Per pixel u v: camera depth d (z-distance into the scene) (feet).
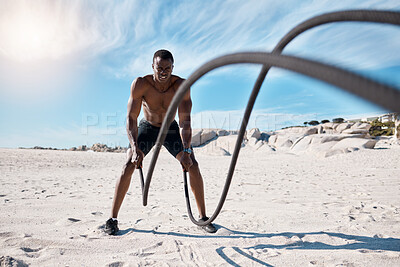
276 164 44.73
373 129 114.01
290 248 6.70
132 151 8.30
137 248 6.57
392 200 13.15
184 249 6.52
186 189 8.59
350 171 29.76
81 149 92.38
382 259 5.84
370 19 2.39
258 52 2.25
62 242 6.72
